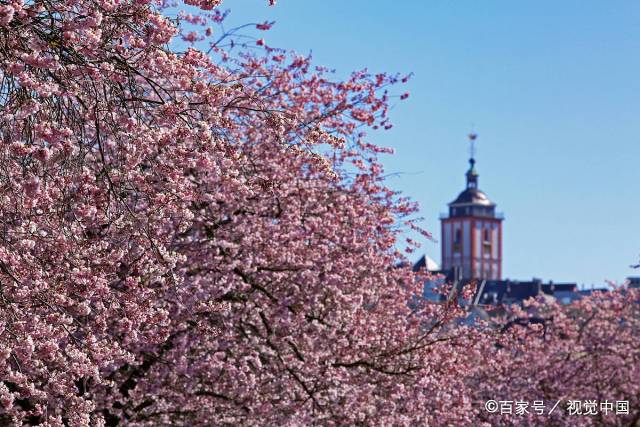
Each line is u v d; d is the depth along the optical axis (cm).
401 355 3831
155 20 1731
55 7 1609
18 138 1717
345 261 3444
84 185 1795
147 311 2169
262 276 3262
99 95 1806
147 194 2011
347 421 3475
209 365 2933
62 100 1744
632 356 5828
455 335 3966
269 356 3291
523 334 5206
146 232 1903
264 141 2950
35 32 1597
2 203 1719
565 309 6369
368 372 3594
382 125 3631
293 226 3288
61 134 1590
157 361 2881
